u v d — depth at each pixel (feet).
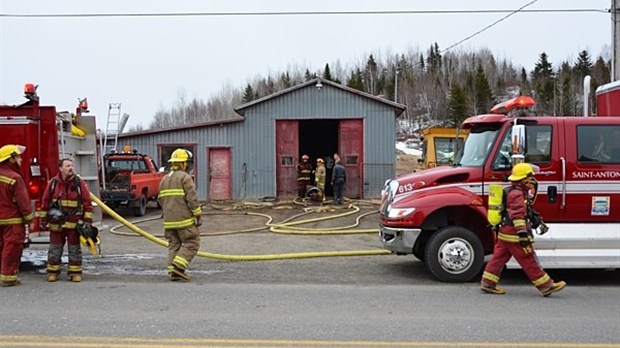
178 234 27.91
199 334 18.80
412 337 18.57
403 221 27.86
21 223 26.53
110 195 57.06
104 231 48.03
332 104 76.64
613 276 29.89
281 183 77.61
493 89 268.82
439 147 71.82
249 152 77.51
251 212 63.72
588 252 27.27
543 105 222.89
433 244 27.61
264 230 48.80
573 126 27.91
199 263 32.94
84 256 35.42
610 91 32.55
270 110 77.20
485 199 27.94
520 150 25.75
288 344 17.83
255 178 77.41
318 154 95.04
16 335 18.63
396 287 26.43
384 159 76.48
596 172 27.63
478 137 29.73
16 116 30.32
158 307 22.33
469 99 213.05
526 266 24.72
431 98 253.24
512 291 25.80
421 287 26.50
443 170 28.94
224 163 77.66
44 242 29.84
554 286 24.52
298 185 77.05
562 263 27.02
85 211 27.48
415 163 142.10
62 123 32.42
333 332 19.08
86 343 17.85
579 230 27.37
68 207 27.17
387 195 29.58
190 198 27.50
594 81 227.81
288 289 25.81
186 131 77.66
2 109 30.42
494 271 25.14
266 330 19.27
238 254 36.83
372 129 76.48
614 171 27.66
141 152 77.92
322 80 76.18
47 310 21.80
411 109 257.34
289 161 77.66
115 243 41.60
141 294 24.59
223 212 63.82
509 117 28.55
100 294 24.58
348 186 76.79
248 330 19.26
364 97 76.38
